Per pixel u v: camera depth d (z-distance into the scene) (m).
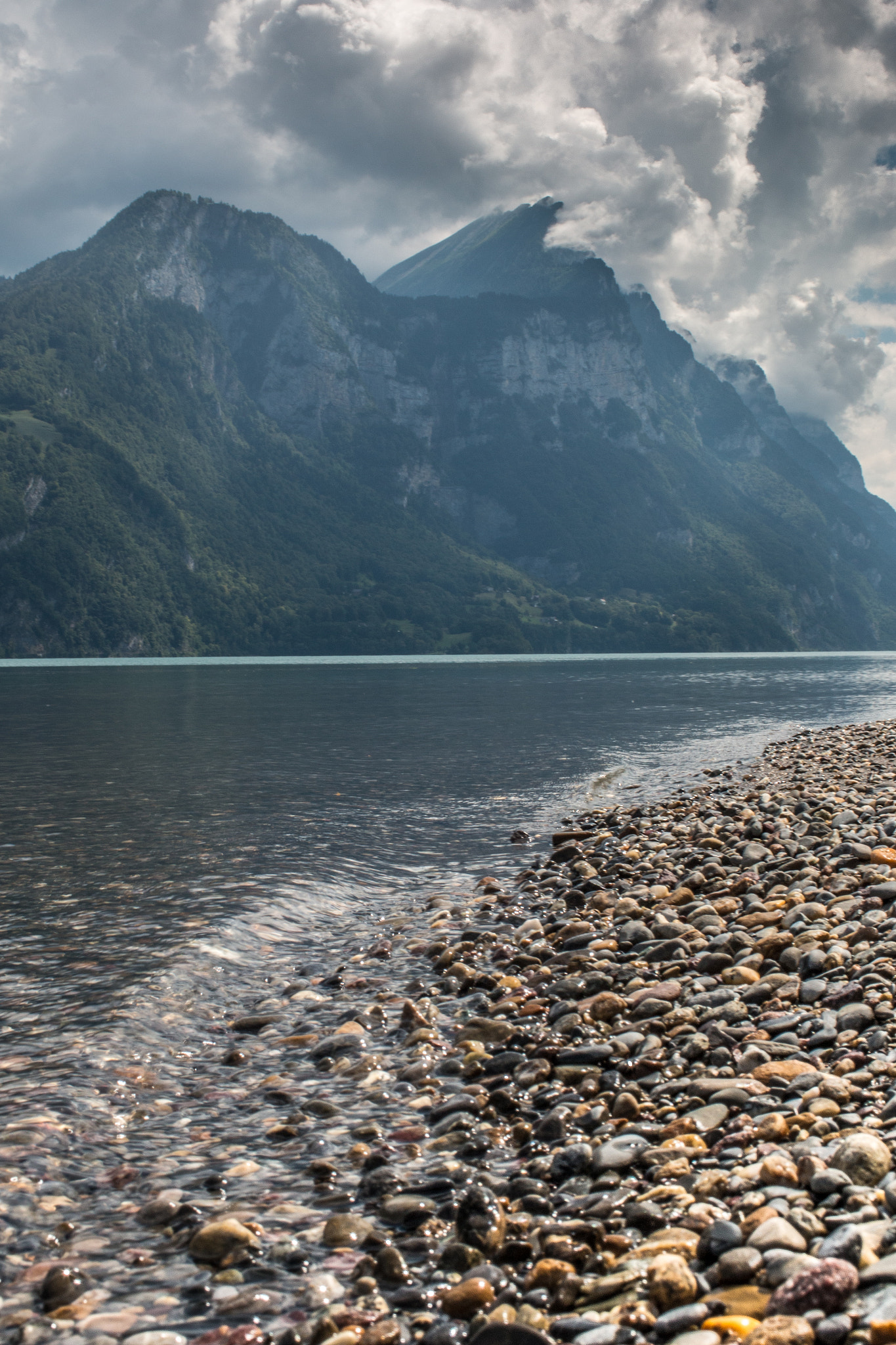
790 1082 6.39
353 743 35.47
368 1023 8.52
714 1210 4.87
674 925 10.80
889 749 29.19
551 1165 5.70
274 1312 4.49
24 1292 4.69
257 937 11.62
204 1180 5.78
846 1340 3.65
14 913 12.35
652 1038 7.52
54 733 39.94
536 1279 4.50
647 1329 4.02
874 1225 4.44
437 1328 4.21
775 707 55.47
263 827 18.94
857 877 12.16
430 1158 6.00
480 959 10.47
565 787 24.41
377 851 16.80
